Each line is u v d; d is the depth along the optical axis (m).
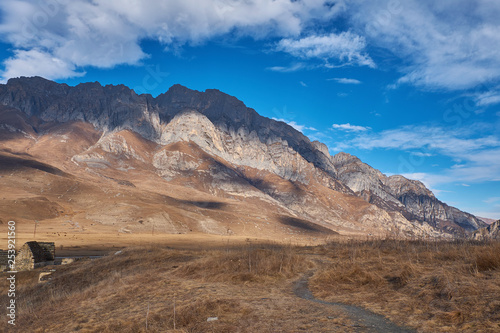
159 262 25.38
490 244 16.09
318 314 10.24
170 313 11.87
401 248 20.89
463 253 15.58
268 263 18.19
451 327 8.13
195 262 21.00
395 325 8.81
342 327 8.87
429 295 10.54
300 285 14.98
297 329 9.05
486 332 7.51
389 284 12.91
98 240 111.56
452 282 10.84
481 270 12.30
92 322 12.39
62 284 25.05
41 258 37.56
